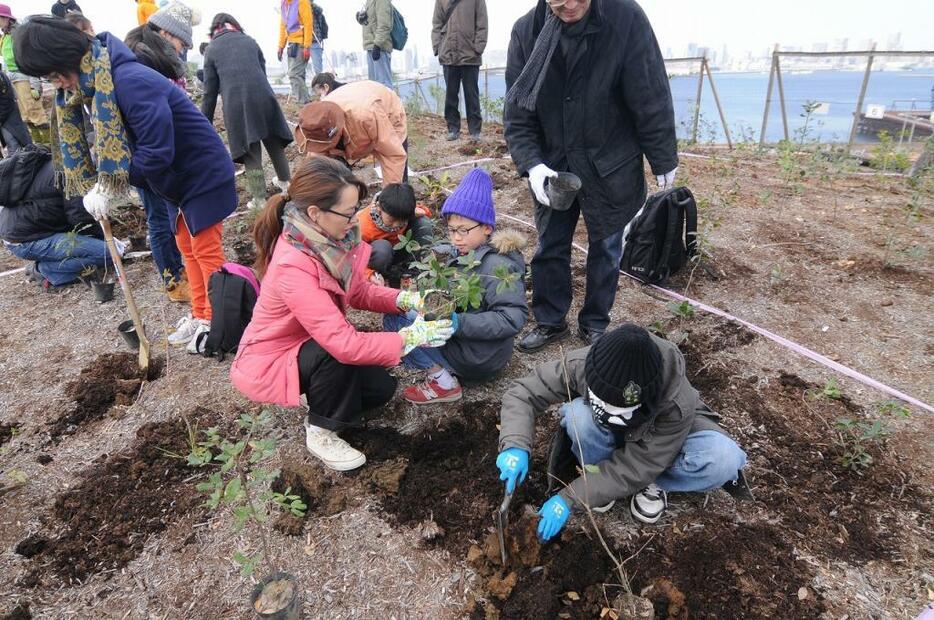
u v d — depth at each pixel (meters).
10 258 4.93
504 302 2.62
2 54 6.72
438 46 7.24
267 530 2.27
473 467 2.51
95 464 2.63
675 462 2.10
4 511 2.41
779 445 2.61
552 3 2.36
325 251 2.22
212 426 2.82
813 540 2.17
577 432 2.09
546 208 3.01
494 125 9.16
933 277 4.00
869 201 5.43
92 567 2.16
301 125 3.41
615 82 2.60
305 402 2.96
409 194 3.29
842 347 3.32
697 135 8.38
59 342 3.61
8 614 2.00
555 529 2.03
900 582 2.00
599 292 3.17
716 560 2.09
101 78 2.66
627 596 1.88
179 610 2.00
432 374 2.84
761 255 4.41
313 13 9.24
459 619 1.94
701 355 3.26
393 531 2.25
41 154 3.96
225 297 3.06
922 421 2.71
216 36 4.74
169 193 3.05
